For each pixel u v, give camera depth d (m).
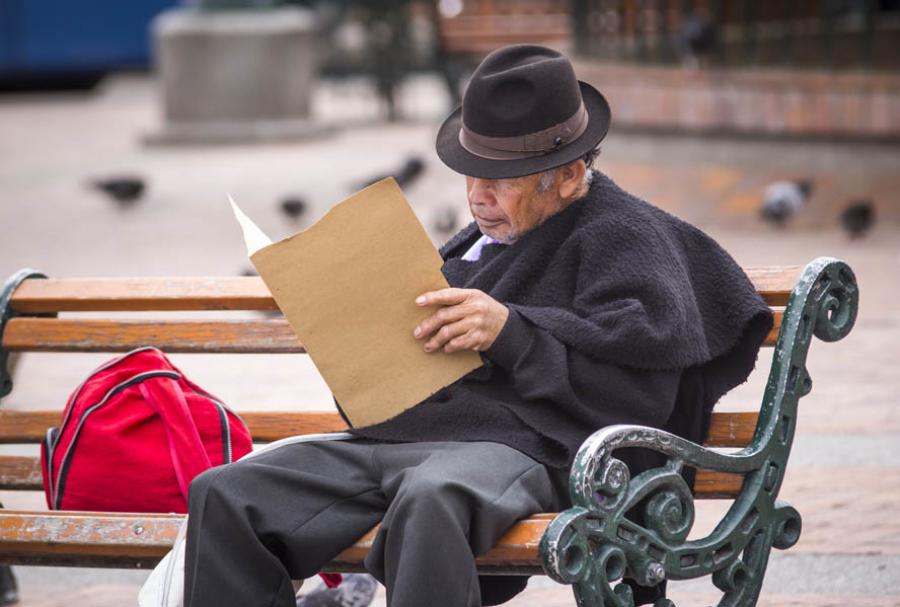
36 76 77.31
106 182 37.75
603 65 42.62
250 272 26.11
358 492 9.25
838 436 16.80
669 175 38.53
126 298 11.61
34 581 13.35
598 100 10.01
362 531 9.18
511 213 9.83
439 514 8.36
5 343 11.73
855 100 36.19
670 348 9.22
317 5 59.69
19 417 11.70
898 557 12.93
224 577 8.80
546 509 9.24
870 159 36.16
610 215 9.74
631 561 8.83
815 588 12.32
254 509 8.94
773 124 37.72
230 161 48.38
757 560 9.73
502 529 8.68
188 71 53.47
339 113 64.94
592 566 8.52
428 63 59.59
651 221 9.73
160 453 10.20
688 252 10.00
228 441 10.45
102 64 77.38
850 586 12.34
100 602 12.71
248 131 53.22
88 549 9.48
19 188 43.03
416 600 8.25
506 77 9.44
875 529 13.68
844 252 29.16
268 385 20.23
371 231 8.98
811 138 37.16
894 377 19.50
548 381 9.18
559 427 9.33
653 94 40.09
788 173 37.41
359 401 9.15
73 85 78.25
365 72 59.97
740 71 38.91
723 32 40.81
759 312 9.74
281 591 8.93
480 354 9.46
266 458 9.47
